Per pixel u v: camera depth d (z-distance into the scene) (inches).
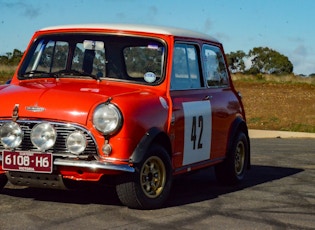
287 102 1140.5
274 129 770.2
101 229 207.2
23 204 242.8
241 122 321.4
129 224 215.6
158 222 220.7
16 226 207.5
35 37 281.3
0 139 230.1
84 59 266.5
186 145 263.6
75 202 249.4
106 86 251.0
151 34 267.3
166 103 249.9
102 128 220.4
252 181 333.7
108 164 219.3
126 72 260.8
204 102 282.5
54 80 263.6
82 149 221.3
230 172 310.8
